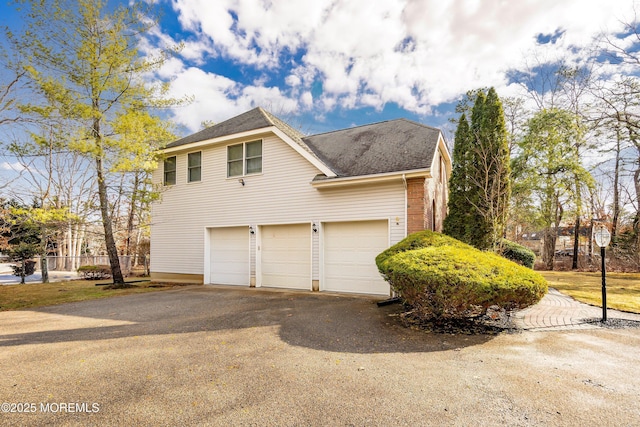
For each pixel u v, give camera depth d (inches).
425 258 235.3
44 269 604.4
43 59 420.5
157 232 545.3
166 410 122.4
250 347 193.9
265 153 449.1
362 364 165.5
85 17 427.8
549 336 207.6
